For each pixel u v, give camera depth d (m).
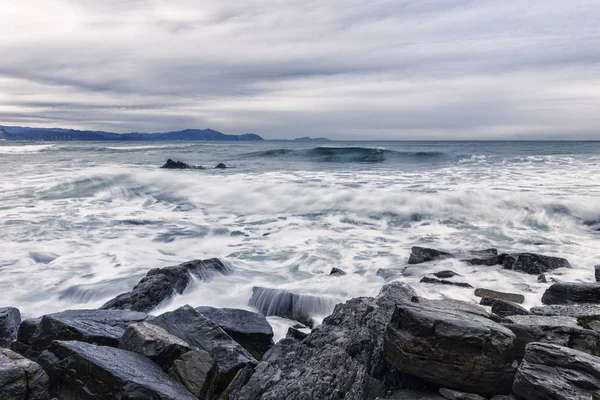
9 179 23.98
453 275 9.15
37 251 11.20
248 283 9.31
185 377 4.85
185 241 12.78
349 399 4.44
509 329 4.87
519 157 40.72
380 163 37.16
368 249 11.94
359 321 5.80
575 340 4.96
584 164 32.84
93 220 15.14
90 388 4.44
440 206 16.47
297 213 16.80
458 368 4.52
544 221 14.95
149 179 22.66
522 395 4.22
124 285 8.96
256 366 5.21
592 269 9.73
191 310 6.31
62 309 8.09
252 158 44.34
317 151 43.75
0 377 4.10
